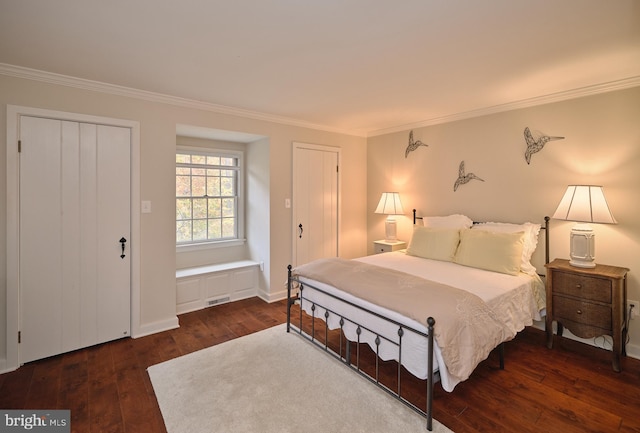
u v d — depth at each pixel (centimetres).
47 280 264
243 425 187
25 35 194
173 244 327
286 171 412
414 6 162
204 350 278
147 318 313
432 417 192
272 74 256
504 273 287
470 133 370
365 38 197
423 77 261
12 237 247
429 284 229
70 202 271
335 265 287
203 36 195
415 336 192
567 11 167
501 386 226
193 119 336
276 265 410
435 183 406
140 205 305
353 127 451
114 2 159
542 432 182
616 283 243
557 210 282
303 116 390
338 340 298
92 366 253
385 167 468
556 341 297
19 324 253
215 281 393
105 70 249
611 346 277
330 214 459
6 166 244
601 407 204
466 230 334
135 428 185
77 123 272
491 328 207
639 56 221
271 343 290
